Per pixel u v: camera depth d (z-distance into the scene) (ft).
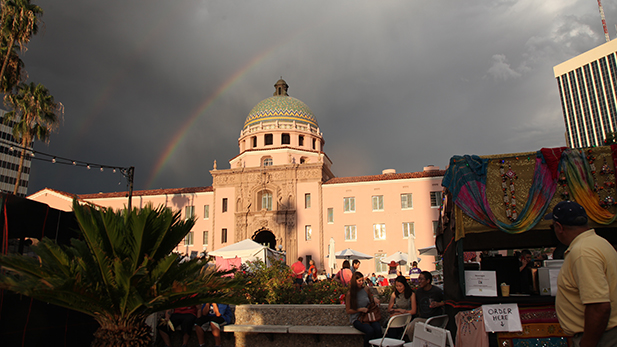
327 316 42.42
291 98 201.98
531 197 29.35
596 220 28.22
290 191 162.81
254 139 190.08
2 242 32.86
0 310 31.48
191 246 166.50
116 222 31.50
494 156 30.63
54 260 30.81
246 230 161.27
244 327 41.39
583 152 29.37
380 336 36.70
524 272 32.35
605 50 405.39
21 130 122.93
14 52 109.81
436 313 35.68
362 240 153.89
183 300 31.99
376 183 157.89
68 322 38.55
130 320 30.89
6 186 295.69
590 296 15.52
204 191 170.91
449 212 33.53
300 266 70.23
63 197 160.04
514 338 27.02
